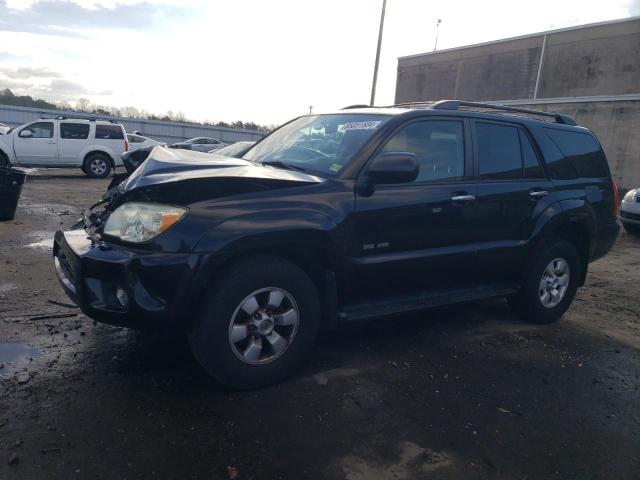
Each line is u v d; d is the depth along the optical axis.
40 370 3.29
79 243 3.18
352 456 2.65
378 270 3.58
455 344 4.22
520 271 4.59
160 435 2.70
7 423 2.71
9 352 3.52
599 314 5.36
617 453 2.86
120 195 3.17
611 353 4.29
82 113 40.88
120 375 3.29
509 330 4.64
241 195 3.07
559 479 2.60
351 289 3.56
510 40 35.25
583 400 3.43
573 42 31.97
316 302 3.37
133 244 2.91
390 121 3.76
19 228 7.76
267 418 2.93
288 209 3.15
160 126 42.03
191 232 2.87
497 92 36.47
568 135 5.02
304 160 3.87
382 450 2.72
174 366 3.45
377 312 3.64
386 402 3.20
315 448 2.70
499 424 3.05
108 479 2.36
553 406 3.32
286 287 3.20
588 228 4.95
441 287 4.10
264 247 3.10
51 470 2.38
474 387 3.49
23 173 8.28
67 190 13.13
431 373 3.65
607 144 21.14
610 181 5.31
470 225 4.06
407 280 3.81
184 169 3.22
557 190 4.69
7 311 4.25
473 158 4.15
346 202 3.39
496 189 4.20
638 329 4.95
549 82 33.38
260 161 4.17
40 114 36.28
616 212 5.36
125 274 2.83
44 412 2.83
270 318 3.20
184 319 2.95
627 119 20.45
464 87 38.81
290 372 3.36
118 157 17.34
